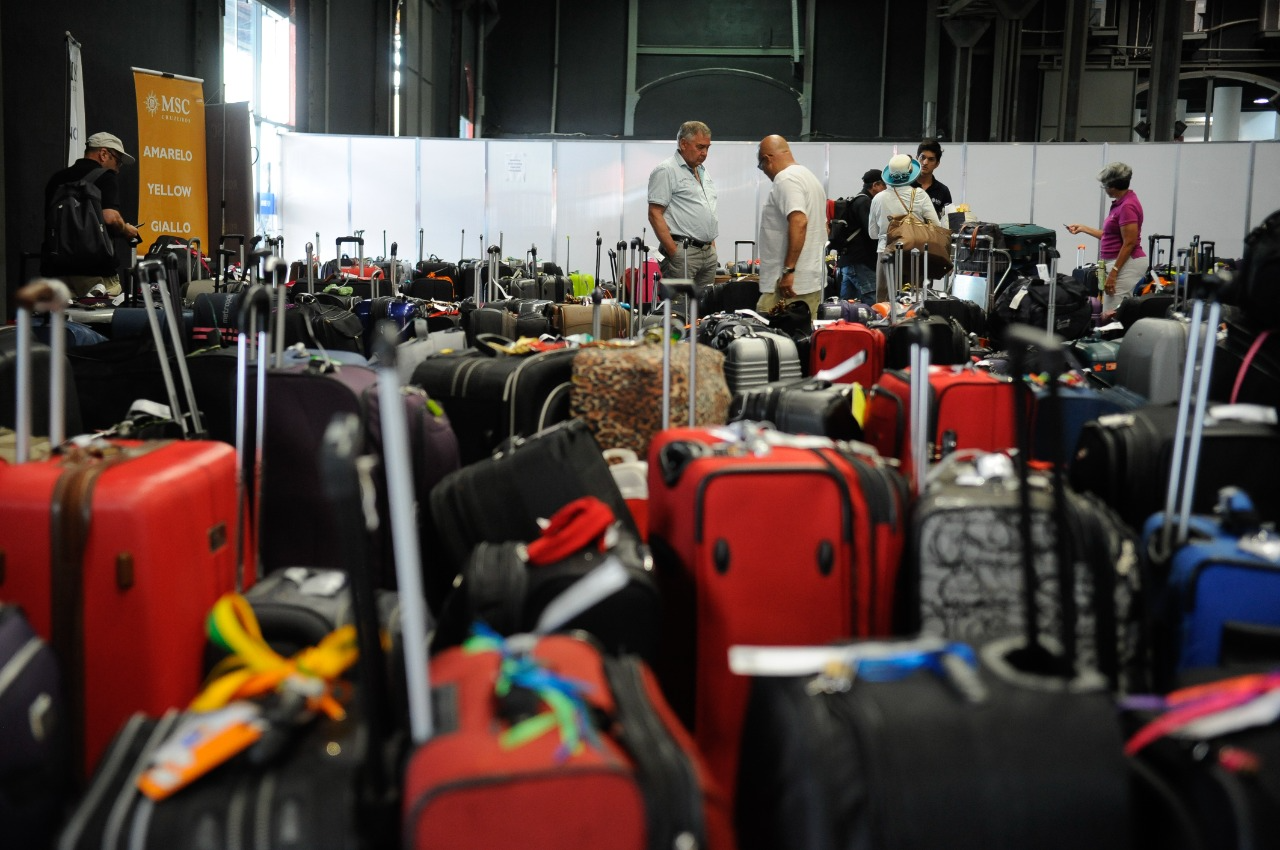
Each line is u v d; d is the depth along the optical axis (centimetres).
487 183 1662
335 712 151
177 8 1231
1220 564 187
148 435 269
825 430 344
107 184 625
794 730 142
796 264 579
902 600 210
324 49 1644
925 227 704
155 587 179
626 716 139
